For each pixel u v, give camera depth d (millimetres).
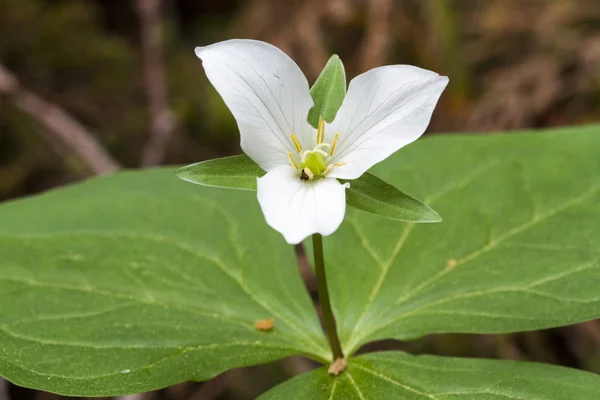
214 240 630
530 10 992
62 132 865
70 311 595
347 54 1008
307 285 799
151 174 657
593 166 639
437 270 613
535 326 582
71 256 619
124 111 1001
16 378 559
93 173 873
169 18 1105
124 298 604
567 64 923
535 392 558
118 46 1017
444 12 937
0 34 949
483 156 652
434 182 647
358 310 605
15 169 900
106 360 573
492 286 602
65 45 980
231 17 1154
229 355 583
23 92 859
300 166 552
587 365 731
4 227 629
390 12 976
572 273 599
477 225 626
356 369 578
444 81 551
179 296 607
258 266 620
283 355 589
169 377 569
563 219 622
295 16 999
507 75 937
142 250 625
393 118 554
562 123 904
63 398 727
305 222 533
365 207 544
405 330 593
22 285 605
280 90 555
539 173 640
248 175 551
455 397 562
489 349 737
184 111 983
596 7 957
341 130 561
